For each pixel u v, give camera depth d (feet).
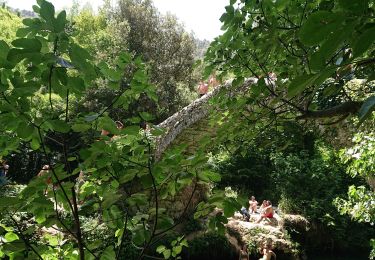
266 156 55.62
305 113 7.63
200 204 5.57
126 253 22.12
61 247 6.24
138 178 5.80
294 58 6.94
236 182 53.47
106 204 5.38
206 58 8.12
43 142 4.92
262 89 7.09
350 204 20.84
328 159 50.06
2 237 5.39
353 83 12.64
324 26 1.93
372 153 16.25
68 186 5.10
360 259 46.16
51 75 4.16
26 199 5.10
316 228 45.62
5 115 4.43
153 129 5.47
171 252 6.45
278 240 40.73
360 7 1.91
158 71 69.10
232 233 40.40
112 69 5.13
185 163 5.33
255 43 7.06
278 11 6.78
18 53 3.91
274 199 52.13
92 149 4.91
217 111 9.71
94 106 39.88
